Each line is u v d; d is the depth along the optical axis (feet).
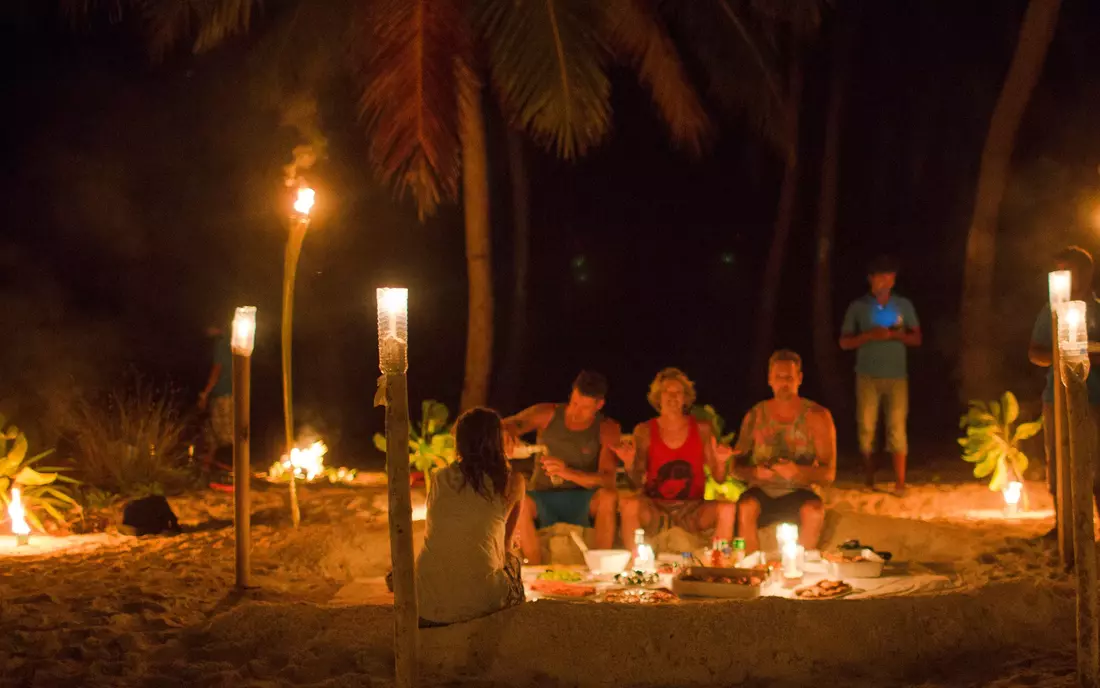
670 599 18.25
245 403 19.69
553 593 18.92
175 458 36.09
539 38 32.42
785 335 73.92
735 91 39.81
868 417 33.40
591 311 78.54
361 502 30.17
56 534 26.05
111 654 15.78
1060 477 20.34
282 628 16.31
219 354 39.17
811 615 15.72
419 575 16.30
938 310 66.28
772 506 22.56
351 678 14.33
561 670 15.08
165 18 39.45
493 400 67.36
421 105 32.04
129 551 23.66
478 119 39.47
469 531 16.30
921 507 30.09
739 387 70.95
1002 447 29.91
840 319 71.00
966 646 15.83
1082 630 13.53
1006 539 23.07
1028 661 15.23
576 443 22.94
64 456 38.34
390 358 12.89
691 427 23.02
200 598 19.13
